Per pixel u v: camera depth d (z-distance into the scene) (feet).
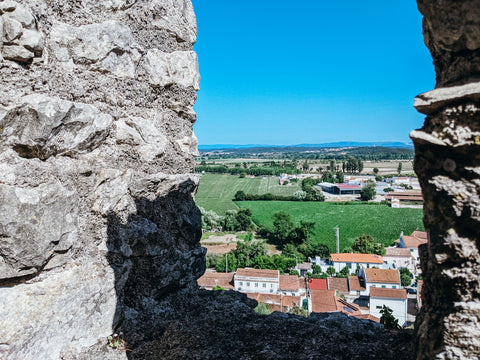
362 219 252.01
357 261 158.20
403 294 84.99
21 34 11.12
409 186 400.67
